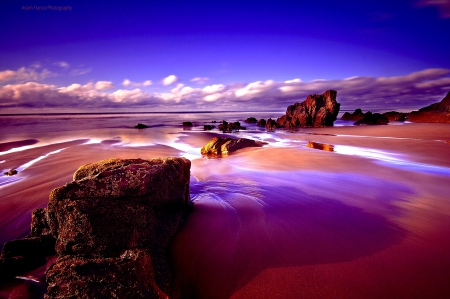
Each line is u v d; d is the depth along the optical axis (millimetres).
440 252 4281
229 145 15008
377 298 3309
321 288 3490
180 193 5453
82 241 3795
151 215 4250
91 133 27312
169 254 4223
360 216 5703
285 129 32156
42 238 4242
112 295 3084
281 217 5625
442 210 6004
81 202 3811
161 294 3281
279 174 9398
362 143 17672
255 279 3672
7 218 6102
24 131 29062
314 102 35719
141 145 18062
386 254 4230
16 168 10891
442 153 13297
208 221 5332
